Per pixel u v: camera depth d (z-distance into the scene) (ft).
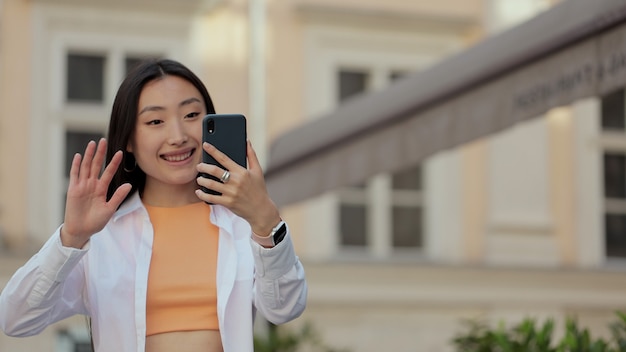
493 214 38.68
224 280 8.64
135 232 8.84
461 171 38.65
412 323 36.94
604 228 39.78
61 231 8.23
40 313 8.41
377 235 37.86
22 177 34.53
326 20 37.60
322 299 36.17
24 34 34.83
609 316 38.70
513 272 37.88
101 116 35.29
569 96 13.67
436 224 38.40
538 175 39.19
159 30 36.24
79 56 35.42
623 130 40.29
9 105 34.55
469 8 39.27
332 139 18.42
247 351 8.61
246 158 8.50
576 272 38.42
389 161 17.20
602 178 39.91
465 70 15.42
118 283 8.62
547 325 14.88
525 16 39.58
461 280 37.45
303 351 35.19
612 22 12.83
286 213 36.73
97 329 8.66
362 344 36.45
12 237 34.22
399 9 38.32
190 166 8.80
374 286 36.68
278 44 37.14
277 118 36.91
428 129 16.33
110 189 8.95
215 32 36.78
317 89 37.42
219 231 8.88
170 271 8.70
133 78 8.84
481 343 15.65
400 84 17.26
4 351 32.78
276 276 8.41
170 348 8.56
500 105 14.90
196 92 8.95
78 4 35.27
